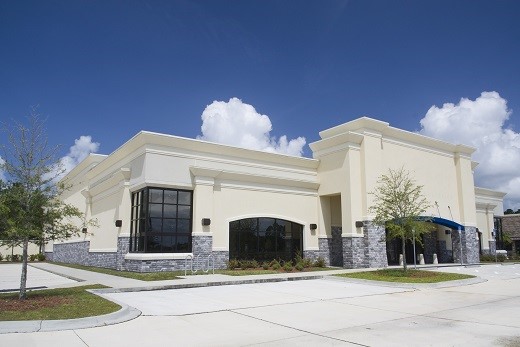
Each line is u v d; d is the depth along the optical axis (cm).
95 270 2559
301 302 1322
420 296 1485
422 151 3206
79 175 3766
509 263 3416
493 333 888
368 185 2755
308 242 2825
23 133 1966
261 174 2662
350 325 977
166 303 1281
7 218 1219
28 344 793
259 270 2338
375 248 2711
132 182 2448
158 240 2267
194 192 2397
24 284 1244
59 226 1348
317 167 2978
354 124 2850
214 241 2414
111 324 980
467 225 3366
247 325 978
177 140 2355
